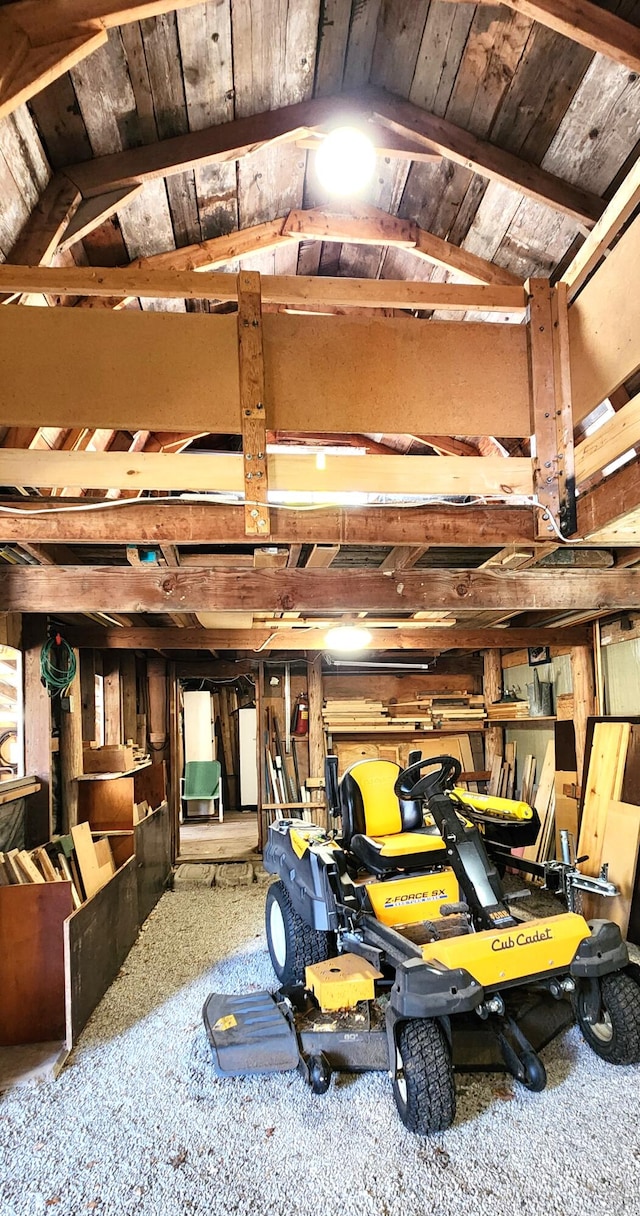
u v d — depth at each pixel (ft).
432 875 10.94
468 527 8.14
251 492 7.10
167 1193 6.97
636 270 6.26
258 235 11.42
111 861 14.93
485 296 7.48
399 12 8.78
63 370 6.82
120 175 8.97
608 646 16.88
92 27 6.96
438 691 24.94
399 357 7.30
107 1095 8.75
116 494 11.59
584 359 7.32
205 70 8.51
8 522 7.72
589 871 14.56
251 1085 8.90
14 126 7.61
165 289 7.02
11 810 12.30
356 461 7.32
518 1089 8.60
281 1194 6.89
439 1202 6.72
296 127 9.54
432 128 9.88
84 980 10.68
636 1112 8.03
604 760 15.03
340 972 9.39
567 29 7.75
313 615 15.94
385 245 12.32
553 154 9.83
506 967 8.11
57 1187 7.08
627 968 9.17
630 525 7.27
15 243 8.59
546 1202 6.68
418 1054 7.69
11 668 18.74
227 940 14.78
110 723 20.58
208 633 17.87
